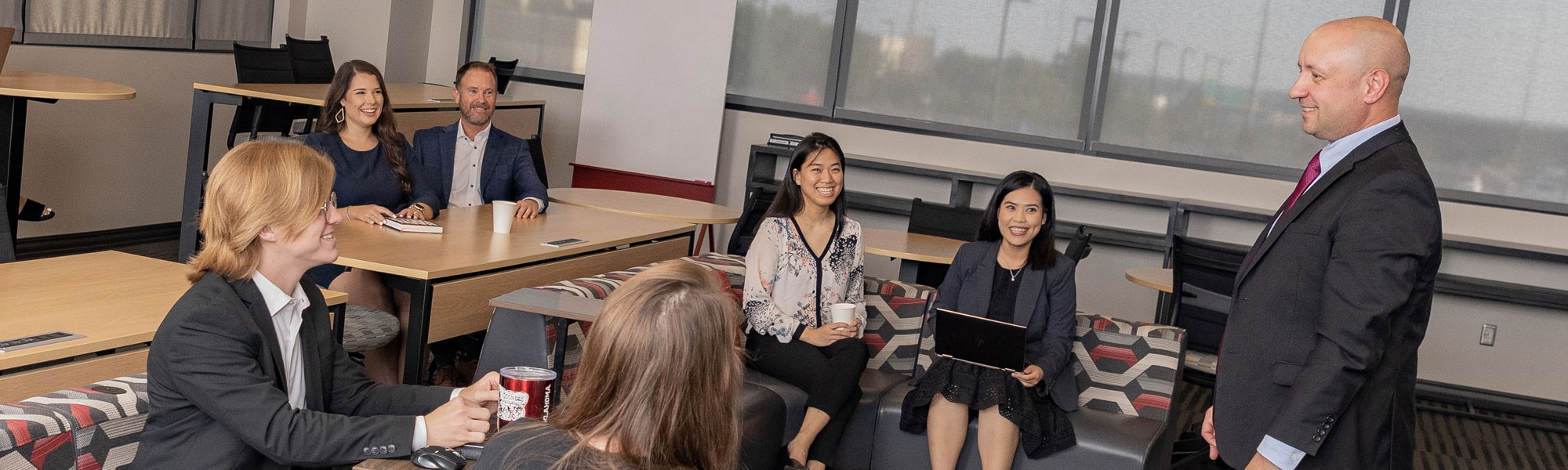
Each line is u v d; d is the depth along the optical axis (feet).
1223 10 19.86
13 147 14.34
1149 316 20.40
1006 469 9.80
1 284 7.60
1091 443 9.80
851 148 21.94
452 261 9.77
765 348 10.44
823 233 10.91
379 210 11.48
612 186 21.91
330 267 10.71
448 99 20.61
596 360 4.00
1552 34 18.02
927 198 21.47
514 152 14.92
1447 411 17.63
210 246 5.42
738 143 22.56
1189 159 20.25
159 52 20.22
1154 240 19.62
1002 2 21.12
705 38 21.38
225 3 21.88
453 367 12.12
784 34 22.22
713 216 15.15
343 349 6.33
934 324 11.14
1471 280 18.11
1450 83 18.58
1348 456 6.33
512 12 24.56
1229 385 6.74
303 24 24.18
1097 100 20.67
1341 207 6.33
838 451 10.44
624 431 3.87
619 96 21.91
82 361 6.56
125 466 5.50
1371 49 6.34
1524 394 18.17
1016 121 21.25
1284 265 6.55
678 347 3.89
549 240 11.56
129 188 19.98
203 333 5.24
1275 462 6.35
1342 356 6.12
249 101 16.49
